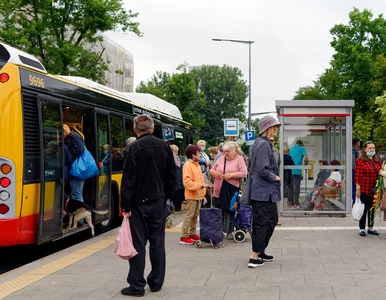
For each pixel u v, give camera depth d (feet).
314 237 33.17
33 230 26.40
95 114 35.53
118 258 27.02
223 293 19.62
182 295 19.47
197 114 143.02
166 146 20.48
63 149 29.86
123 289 19.75
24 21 77.00
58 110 29.60
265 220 24.18
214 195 32.58
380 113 154.81
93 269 24.34
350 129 43.93
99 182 35.94
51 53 77.46
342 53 164.66
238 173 31.73
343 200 44.37
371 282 20.90
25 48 76.69
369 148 33.63
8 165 24.99
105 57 164.86
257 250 24.18
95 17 80.18
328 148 44.37
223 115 270.26
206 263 25.53
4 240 24.84
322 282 21.02
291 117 44.42
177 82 139.74
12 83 25.44
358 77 163.94
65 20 80.38
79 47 81.56
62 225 29.60
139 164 19.69
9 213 24.91
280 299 18.60
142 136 20.22
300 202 44.45
